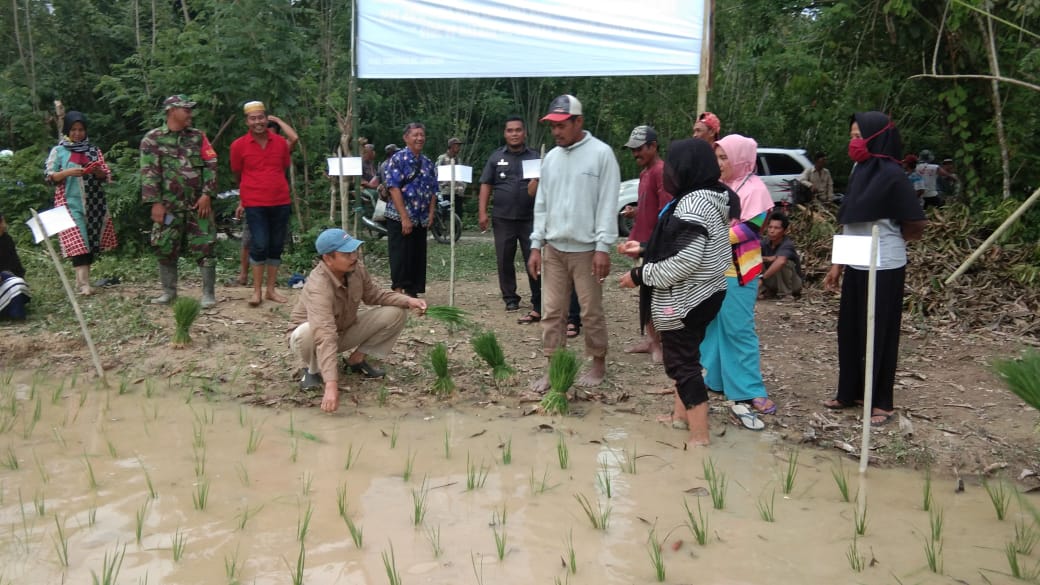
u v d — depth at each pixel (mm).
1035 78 9445
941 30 8617
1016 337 6500
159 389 5453
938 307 7176
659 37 6781
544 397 5156
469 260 11070
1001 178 9523
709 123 5562
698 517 3650
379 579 3076
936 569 3184
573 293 6848
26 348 6121
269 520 3568
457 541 3393
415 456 4375
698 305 4242
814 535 3484
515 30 7414
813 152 19062
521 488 3957
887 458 4355
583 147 5164
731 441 4602
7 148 13367
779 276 8180
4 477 4004
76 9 14922
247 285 8406
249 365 5867
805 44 13039
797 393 5332
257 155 7141
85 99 14914
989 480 4113
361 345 5590
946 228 8250
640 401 5266
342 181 8500
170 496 3803
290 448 4465
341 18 15203
